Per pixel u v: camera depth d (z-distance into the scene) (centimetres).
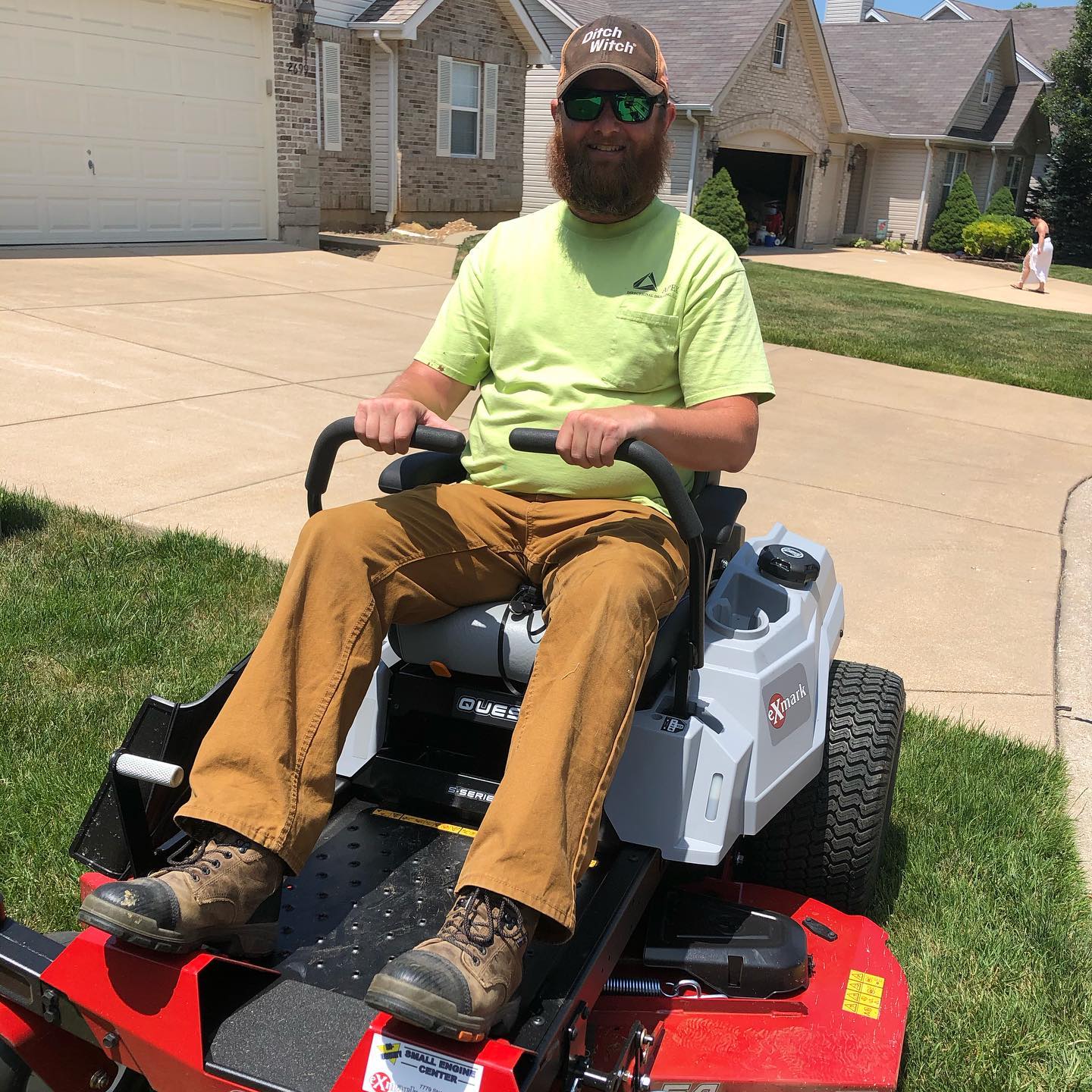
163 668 391
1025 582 560
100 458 602
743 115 2389
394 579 219
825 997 227
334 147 1741
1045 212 3069
